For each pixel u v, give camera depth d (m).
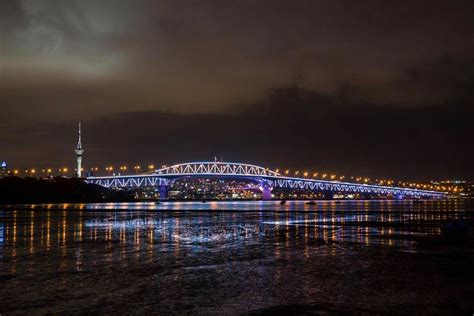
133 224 97.69
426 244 57.50
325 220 112.88
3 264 43.06
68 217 125.62
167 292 31.73
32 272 38.94
